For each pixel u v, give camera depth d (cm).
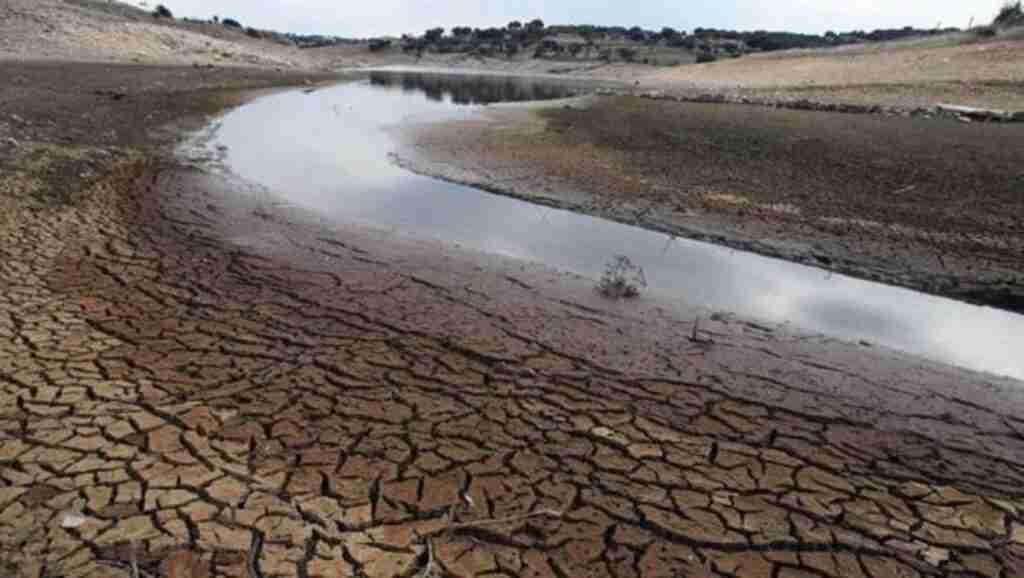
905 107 2034
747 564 297
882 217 909
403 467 350
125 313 516
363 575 279
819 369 497
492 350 495
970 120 1780
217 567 276
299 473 340
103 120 1451
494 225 884
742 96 2644
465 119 1977
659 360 496
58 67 2622
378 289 612
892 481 361
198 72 3209
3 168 891
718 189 1062
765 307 639
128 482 323
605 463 363
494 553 296
